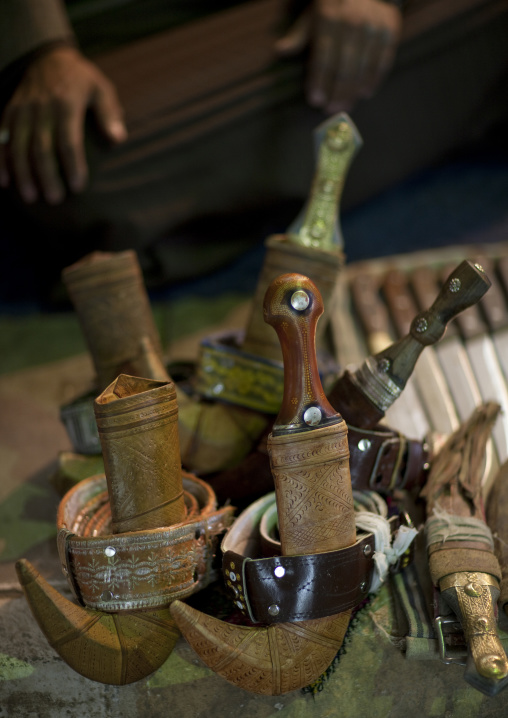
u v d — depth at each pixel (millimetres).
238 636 783
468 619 830
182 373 1285
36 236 1762
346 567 798
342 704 918
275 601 787
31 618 992
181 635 904
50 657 943
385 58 1726
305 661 799
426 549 947
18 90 1672
